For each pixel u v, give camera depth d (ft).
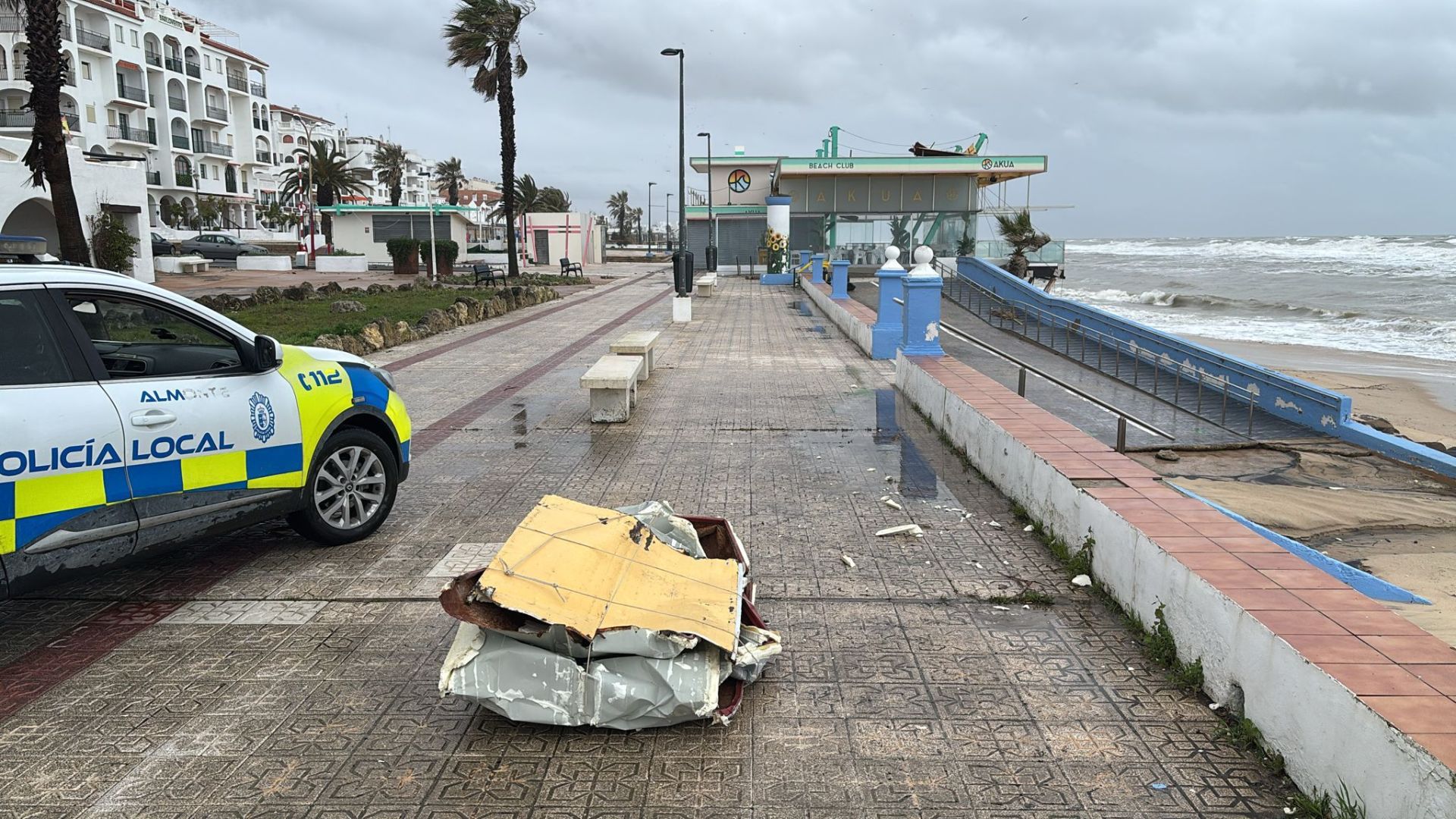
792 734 11.87
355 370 19.75
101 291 14.99
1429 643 10.69
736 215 147.54
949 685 13.16
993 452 24.14
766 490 23.75
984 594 16.60
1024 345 57.21
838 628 15.16
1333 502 26.27
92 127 172.14
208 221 189.67
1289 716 10.56
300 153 209.97
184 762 11.21
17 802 10.39
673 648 11.77
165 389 15.44
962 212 124.98
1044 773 10.93
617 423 32.50
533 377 43.21
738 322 70.54
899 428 31.63
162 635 14.85
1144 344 50.65
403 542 19.56
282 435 17.34
